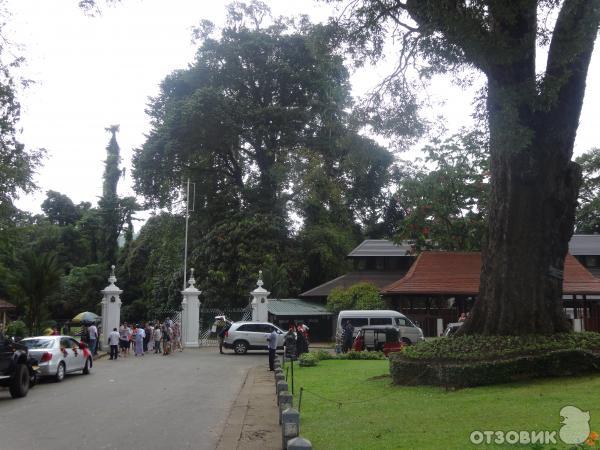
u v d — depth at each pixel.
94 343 29.27
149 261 56.12
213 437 10.02
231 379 19.36
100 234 68.69
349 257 45.31
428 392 13.30
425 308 37.22
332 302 39.88
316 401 13.49
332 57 16.55
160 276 51.59
